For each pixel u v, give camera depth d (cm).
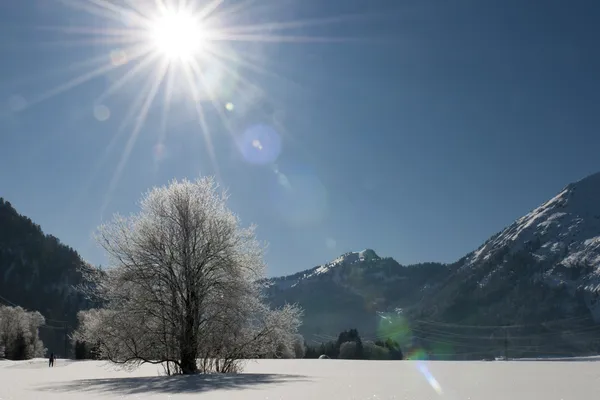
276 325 3934
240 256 4003
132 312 3628
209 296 3856
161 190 4028
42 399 2122
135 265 3747
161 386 2652
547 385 2519
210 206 4081
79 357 11331
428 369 4250
